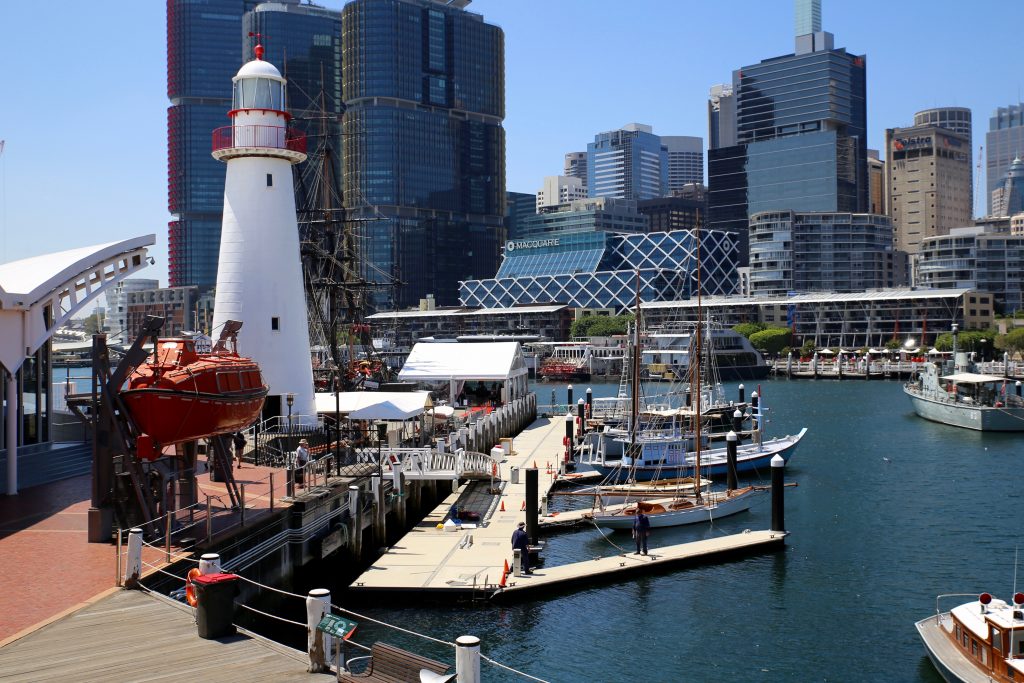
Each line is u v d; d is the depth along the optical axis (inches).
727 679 1368.1
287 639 1422.2
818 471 3191.4
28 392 1957.4
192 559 1186.0
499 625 1553.9
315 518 1622.8
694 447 3225.9
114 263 1892.2
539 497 2481.5
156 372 1350.9
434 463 2278.5
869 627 1578.5
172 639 882.1
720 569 1900.8
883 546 2105.1
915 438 4050.2
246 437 2237.9
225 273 2283.5
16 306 1566.2
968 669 1268.5
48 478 1780.3
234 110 2267.5
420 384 4232.3
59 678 779.4
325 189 4116.6
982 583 1824.6
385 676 768.3
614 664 1411.2
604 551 2041.1
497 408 3821.4
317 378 3624.5
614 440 3408.0
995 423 4234.7
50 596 1020.5
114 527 1290.6
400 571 1740.9
